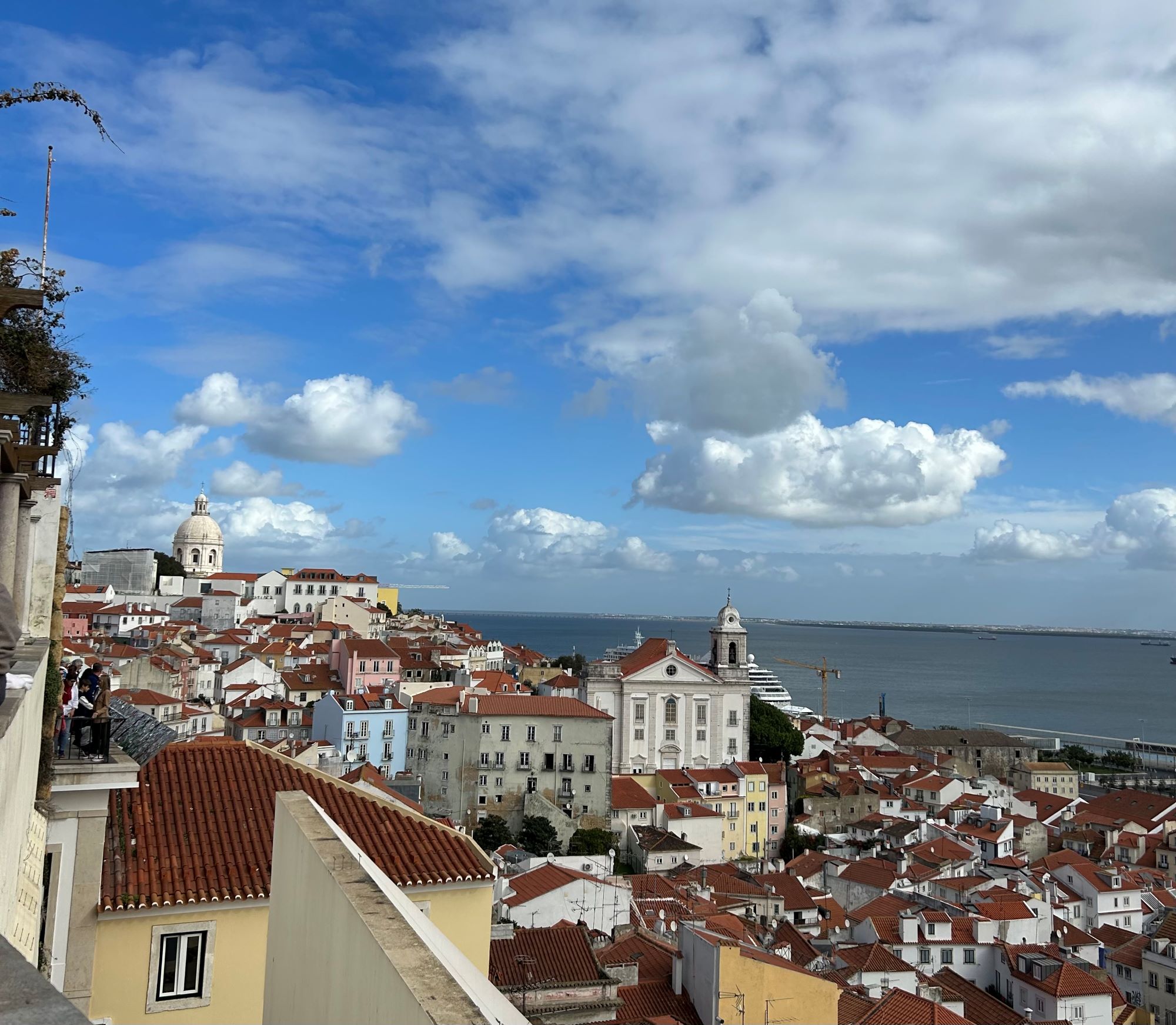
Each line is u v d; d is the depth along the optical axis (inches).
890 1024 1967.3
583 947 1747.0
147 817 781.3
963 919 3169.3
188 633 7249.0
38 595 829.2
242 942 724.0
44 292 598.9
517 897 2379.4
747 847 4931.1
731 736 5871.1
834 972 2623.0
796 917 3376.0
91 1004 674.2
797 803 5526.6
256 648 6683.1
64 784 672.4
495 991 280.5
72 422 772.6
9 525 659.4
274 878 435.8
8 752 430.6
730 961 1604.3
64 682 772.0
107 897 688.4
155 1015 690.8
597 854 4338.1
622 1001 1653.5
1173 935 3120.1
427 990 244.8
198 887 714.2
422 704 4835.1
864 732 7741.1
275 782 867.4
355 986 300.2
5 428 600.1
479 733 4685.0
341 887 327.0
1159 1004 2984.7
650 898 2888.8
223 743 937.5
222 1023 708.0
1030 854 4852.4
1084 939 3253.0
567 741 4758.9
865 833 5147.6
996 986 2940.5
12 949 178.7
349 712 4682.6
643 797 4913.9
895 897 3481.8
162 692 5118.1
